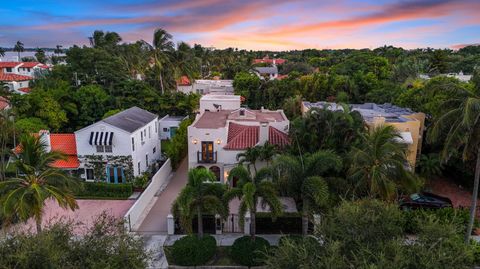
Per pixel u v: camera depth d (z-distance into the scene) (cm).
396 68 6125
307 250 1312
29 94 4506
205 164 2994
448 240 1291
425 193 2691
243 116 3541
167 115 5091
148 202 2830
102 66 5697
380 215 1441
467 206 2698
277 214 1869
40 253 1236
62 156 2122
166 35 6194
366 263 1173
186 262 1903
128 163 3119
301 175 1942
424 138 3347
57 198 1891
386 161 2069
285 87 6228
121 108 5028
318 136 2698
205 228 2303
